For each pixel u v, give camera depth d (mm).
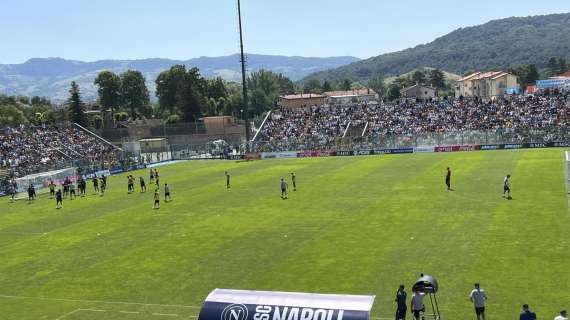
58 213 60281
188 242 43500
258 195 63438
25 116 179875
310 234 43844
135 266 37938
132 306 30594
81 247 44062
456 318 26594
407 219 46906
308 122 126750
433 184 63875
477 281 31047
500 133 100062
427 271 33219
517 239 38656
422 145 104188
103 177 73688
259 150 114312
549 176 64625
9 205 69000
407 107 125062
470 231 41656
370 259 36219
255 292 22844
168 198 65062
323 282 32406
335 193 61750
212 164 104375
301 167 90000
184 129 138875
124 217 55156
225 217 52125
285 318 21297
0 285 35656
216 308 22266
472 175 68938
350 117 125375
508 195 54312
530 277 31109
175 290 32656
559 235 39000
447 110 120062
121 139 132250
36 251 43781
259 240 42844
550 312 26422
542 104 113188
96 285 34500
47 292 33781
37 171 92500
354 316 20734
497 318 26172
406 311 27594
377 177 72500
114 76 193500
